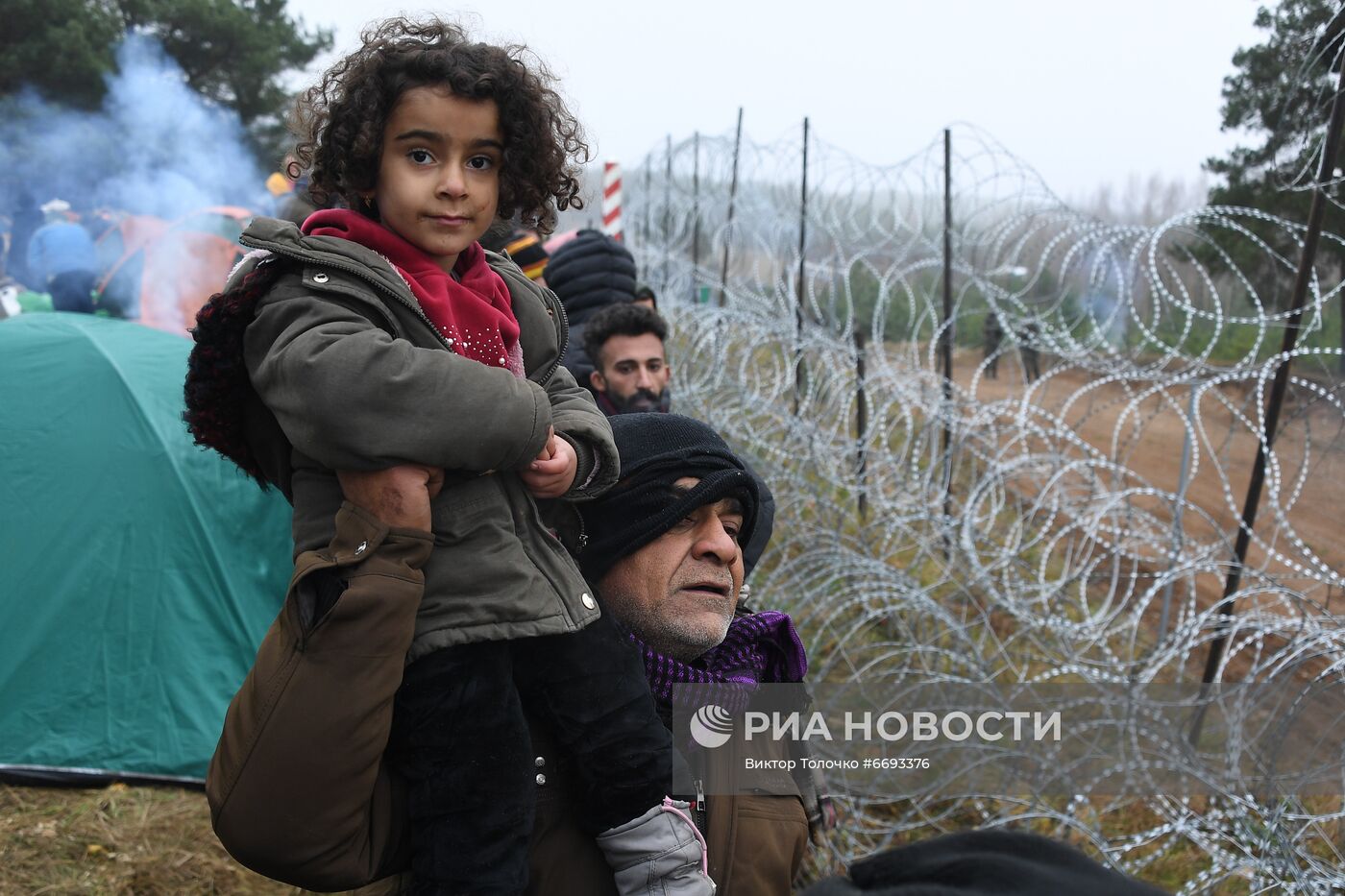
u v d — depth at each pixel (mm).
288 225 1554
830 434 5633
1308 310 4320
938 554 5332
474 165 1623
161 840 4023
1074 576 4422
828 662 4109
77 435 4621
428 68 1568
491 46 1638
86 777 4332
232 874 3869
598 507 1928
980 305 7047
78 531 4531
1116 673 4094
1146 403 12031
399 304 1562
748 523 2025
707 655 2094
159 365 4879
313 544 1595
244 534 4723
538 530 1652
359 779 1501
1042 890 949
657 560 1909
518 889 1578
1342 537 6398
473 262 1728
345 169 1623
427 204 1583
